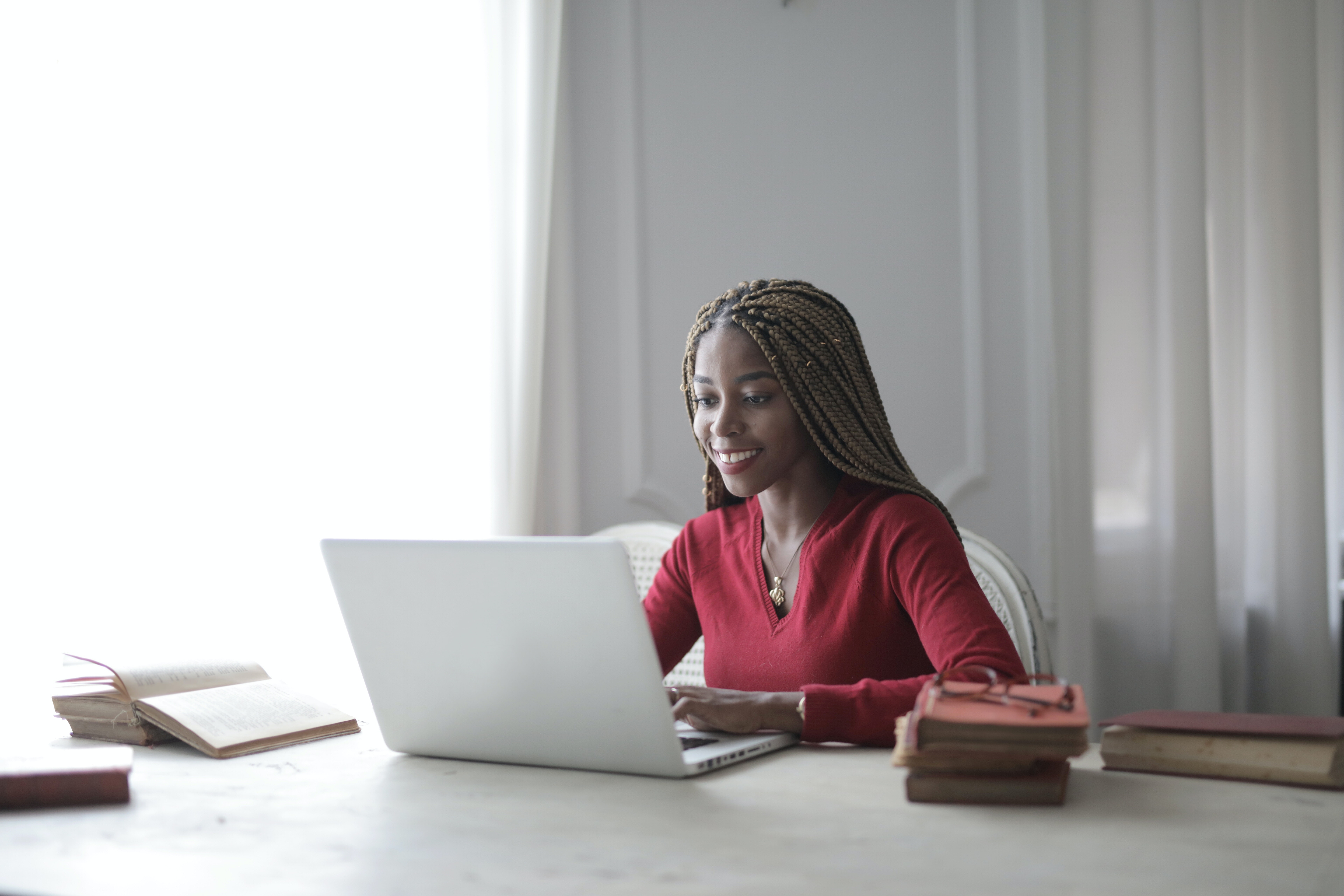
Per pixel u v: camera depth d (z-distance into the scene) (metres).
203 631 1.79
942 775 0.84
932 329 2.41
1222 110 2.38
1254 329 2.39
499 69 2.17
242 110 1.88
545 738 0.97
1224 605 2.38
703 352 1.33
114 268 1.71
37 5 1.63
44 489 1.59
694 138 2.42
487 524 2.15
